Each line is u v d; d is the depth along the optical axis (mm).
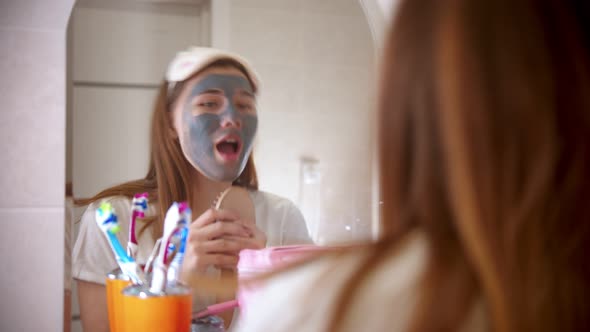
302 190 1014
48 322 894
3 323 878
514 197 286
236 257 953
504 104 291
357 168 1047
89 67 910
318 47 1028
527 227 286
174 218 783
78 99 906
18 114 883
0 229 876
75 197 902
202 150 950
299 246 985
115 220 822
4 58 876
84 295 901
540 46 296
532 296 288
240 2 977
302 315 346
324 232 1024
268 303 368
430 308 296
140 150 926
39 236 891
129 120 924
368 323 312
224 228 955
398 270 316
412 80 320
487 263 280
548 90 290
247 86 980
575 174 290
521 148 289
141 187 924
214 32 963
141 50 930
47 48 893
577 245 294
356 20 1050
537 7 306
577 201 292
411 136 323
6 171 878
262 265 936
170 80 938
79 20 906
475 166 285
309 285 350
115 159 917
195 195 946
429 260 304
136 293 784
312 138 1023
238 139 970
